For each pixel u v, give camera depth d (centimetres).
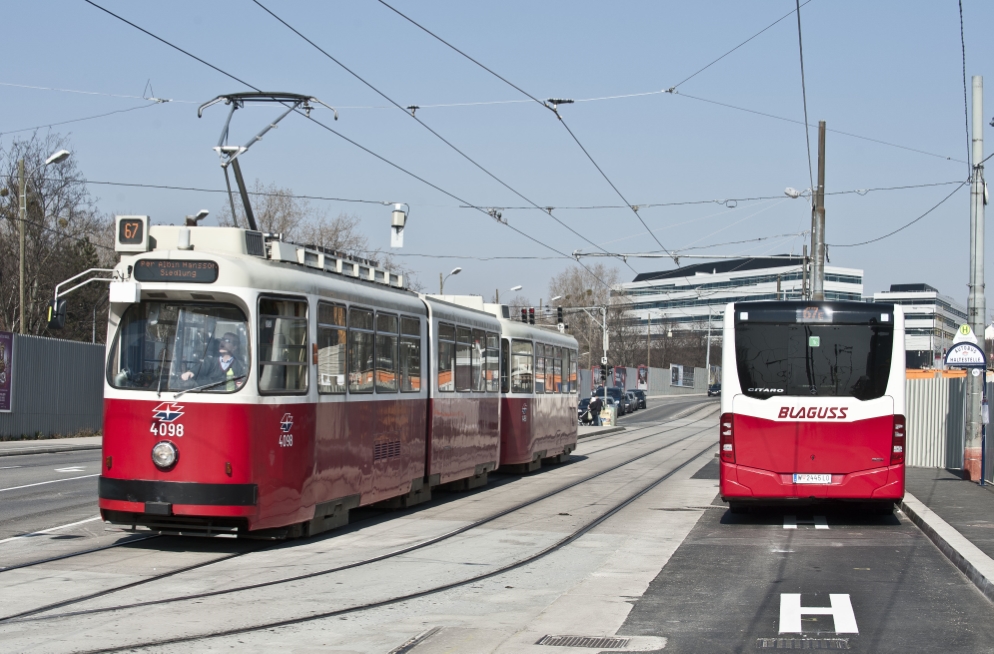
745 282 11150
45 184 4488
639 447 3478
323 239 5484
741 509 1576
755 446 1383
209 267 1124
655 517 1536
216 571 1020
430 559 1129
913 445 2462
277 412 1150
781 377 1386
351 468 1338
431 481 1664
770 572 1045
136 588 918
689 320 12025
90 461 2448
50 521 1362
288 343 1186
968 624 799
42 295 4519
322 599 892
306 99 1738
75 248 4719
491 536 1319
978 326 1905
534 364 2389
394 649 717
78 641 716
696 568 1073
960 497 1662
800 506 1670
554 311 7600
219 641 729
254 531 1192
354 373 1355
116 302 1135
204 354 1126
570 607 869
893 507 1501
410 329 1579
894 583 978
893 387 1370
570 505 1695
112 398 1126
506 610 864
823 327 1385
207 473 1097
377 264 1542
